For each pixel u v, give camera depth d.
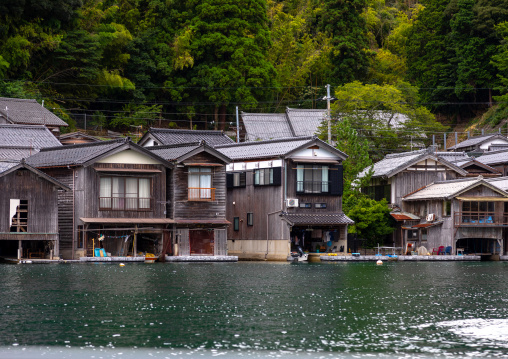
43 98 81.19
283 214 57.59
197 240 56.31
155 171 54.16
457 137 105.25
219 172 56.47
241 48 93.56
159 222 53.56
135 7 96.94
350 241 61.12
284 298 33.28
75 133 74.38
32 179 49.22
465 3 104.38
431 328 26.47
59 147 58.38
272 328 26.25
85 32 82.94
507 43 97.69
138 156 53.59
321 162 59.16
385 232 63.91
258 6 96.25
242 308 30.33
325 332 25.64
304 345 23.70
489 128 102.94
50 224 49.84
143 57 93.19
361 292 35.72
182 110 96.56
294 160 58.00
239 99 94.19
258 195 60.44
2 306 30.00
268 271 46.50
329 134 67.94
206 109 96.50
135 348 23.12
